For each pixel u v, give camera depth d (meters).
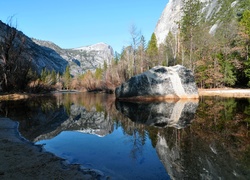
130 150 7.04
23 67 34.75
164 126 10.77
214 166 5.50
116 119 13.61
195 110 15.92
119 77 46.25
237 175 4.86
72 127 11.33
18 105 22.22
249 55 38.66
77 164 5.69
